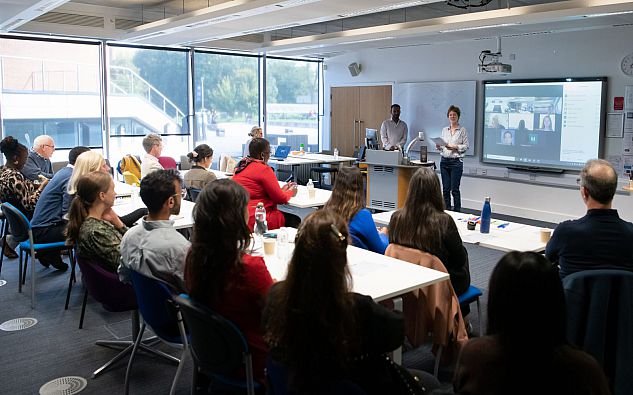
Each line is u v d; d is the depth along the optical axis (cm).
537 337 134
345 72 1088
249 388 206
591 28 729
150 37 802
